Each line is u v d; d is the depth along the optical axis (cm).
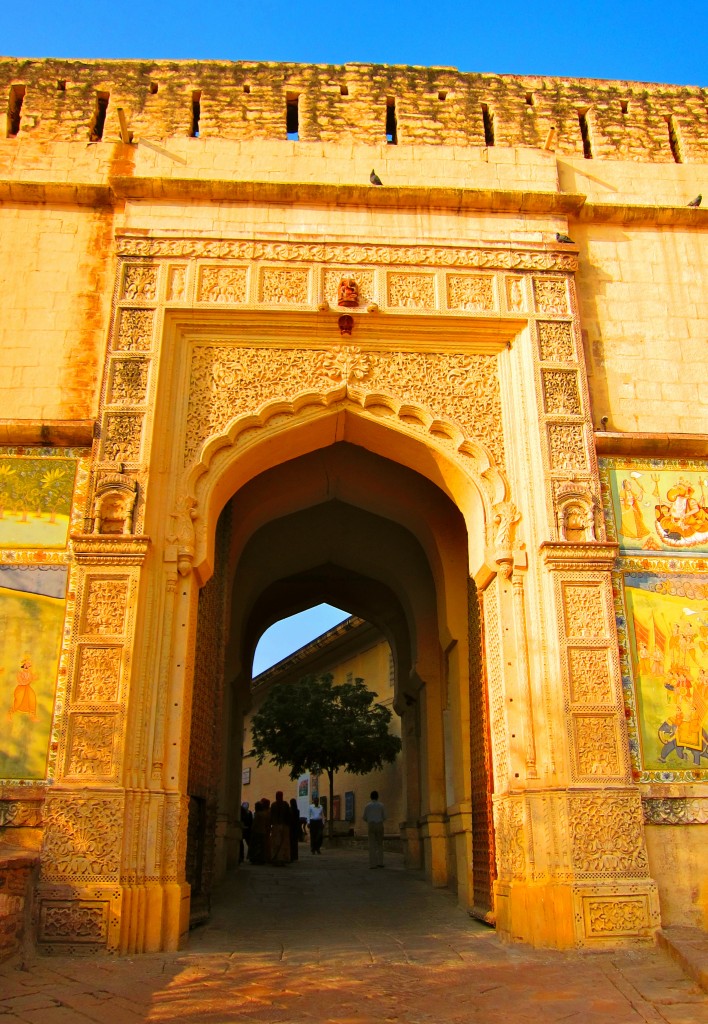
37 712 612
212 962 523
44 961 517
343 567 1199
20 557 655
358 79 852
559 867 592
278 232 768
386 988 461
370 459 938
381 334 752
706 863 609
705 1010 415
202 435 709
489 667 694
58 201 781
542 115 860
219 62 850
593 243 809
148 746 611
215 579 836
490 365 757
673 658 664
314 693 1916
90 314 746
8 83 831
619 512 707
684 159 860
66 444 693
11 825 580
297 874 1117
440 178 812
